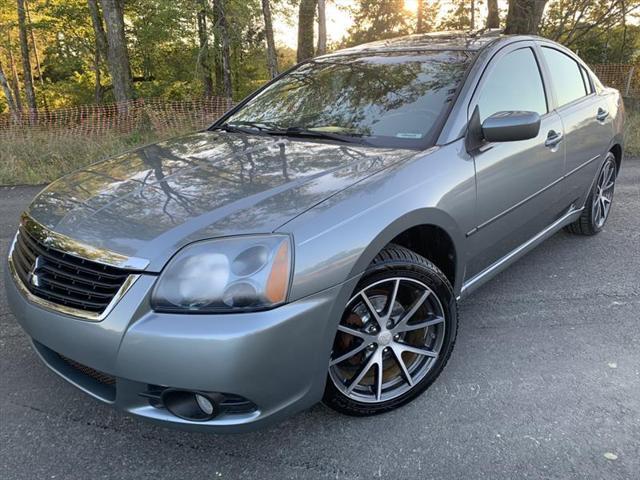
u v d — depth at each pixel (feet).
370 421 7.69
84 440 7.34
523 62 10.84
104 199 7.41
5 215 17.52
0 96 89.86
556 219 12.36
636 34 62.03
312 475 6.74
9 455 7.05
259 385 6.04
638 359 9.04
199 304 5.91
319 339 6.41
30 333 6.89
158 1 52.80
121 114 31.01
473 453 7.05
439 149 8.25
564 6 44.04
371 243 6.77
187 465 6.92
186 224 6.46
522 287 11.76
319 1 37.73
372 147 8.61
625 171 22.12
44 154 24.80
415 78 9.86
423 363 7.99
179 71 72.84
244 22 54.13
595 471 6.69
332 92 10.50
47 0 67.92
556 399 8.08
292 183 7.29
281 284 6.06
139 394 6.21
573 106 12.05
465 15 83.51
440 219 7.82
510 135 8.27
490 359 9.13
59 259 6.70
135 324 5.97
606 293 11.41
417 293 7.65
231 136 10.03
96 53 71.10
